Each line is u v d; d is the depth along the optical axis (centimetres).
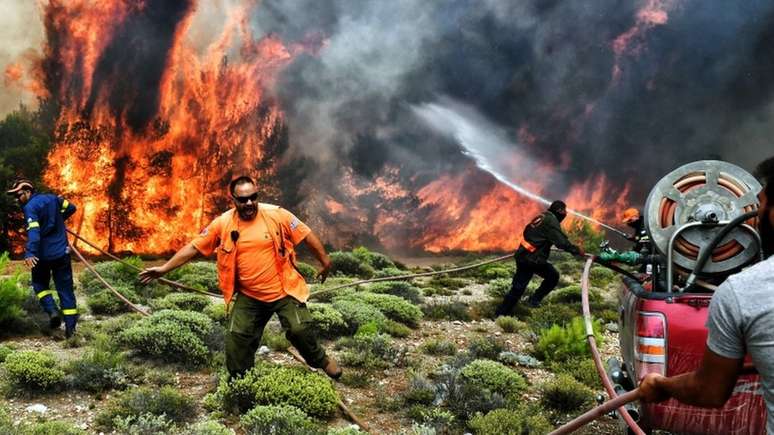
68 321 787
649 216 430
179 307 998
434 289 1438
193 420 541
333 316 862
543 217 1034
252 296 573
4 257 940
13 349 726
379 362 725
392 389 645
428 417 545
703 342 388
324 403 552
